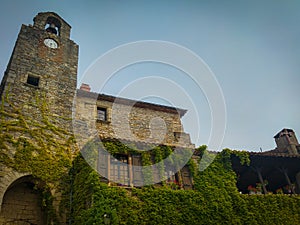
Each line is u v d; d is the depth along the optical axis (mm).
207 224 12156
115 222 10453
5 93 14586
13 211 12805
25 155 13219
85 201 11508
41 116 14867
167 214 11648
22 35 17469
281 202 14250
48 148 13992
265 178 17578
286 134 20562
